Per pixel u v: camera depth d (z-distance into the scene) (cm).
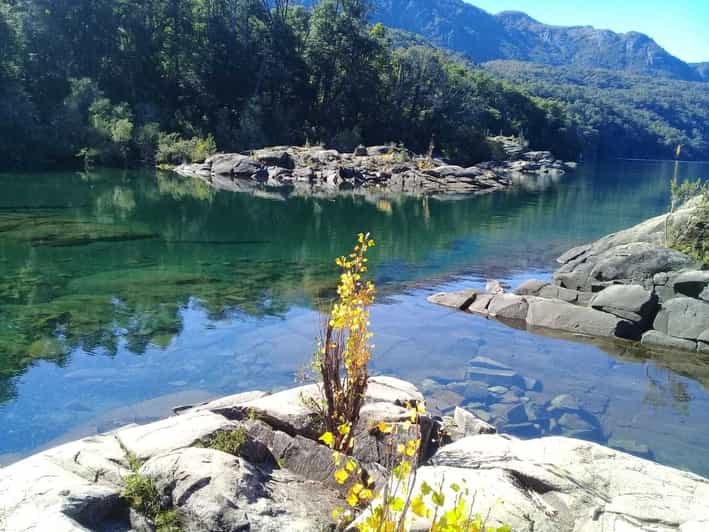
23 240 1586
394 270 1483
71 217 2028
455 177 4366
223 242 1723
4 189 2719
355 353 484
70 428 606
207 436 436
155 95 5088
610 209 3178
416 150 6519
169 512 356
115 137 4103
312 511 378
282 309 1052
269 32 5788
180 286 1187
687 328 977
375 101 6362
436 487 364
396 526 279
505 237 2102
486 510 345
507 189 4300
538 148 10119
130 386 711
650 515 347
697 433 655
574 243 2016
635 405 728
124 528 346
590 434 645
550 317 1061
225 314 1012
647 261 1234
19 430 599
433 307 1143
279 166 4300
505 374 812
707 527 333
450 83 7475
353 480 408
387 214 2597
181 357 809
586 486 374
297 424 499
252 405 529
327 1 6147
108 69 4856
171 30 5281
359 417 507
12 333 876
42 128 3822
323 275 1340
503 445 427
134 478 374
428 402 705
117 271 1289
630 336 1017
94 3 4647
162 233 1816
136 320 959
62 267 1301
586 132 12194
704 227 1352
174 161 4403
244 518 349
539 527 338
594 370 850
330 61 6081
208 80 5275
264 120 5284
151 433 445
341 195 3328
